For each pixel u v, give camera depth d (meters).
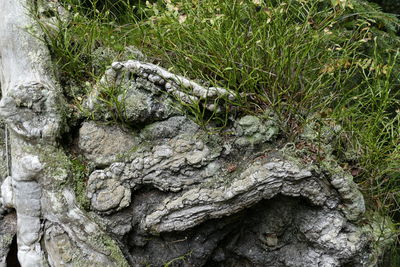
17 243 3.58
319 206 3.60
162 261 3.67
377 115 3.75
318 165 3.54
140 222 3.62
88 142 3.65
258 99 3.67
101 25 3.97
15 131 3.57
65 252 3.49
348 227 3.61
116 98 3.58
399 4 4.56
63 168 3.56
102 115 3.67
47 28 3.83
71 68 3.79
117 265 3.52
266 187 3.52
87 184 3.60
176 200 3.57
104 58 3.86
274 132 3.62
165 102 3.62
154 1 4.41
